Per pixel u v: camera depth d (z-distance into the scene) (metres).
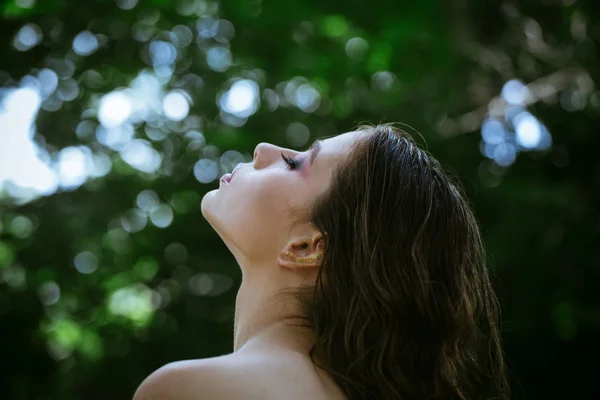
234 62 7.30
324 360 1.50
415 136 6.84
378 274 1.53
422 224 1.59
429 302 1.55
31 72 7.12
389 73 7.26
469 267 1.71
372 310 1.51
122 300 8.30
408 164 1.65
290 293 1.57
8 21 6.81
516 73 7.28
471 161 7.20
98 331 7.80
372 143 1.66
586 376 7.25
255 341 1.51
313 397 1.40
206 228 7.45
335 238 1.56
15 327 7.30
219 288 7.74
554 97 7.32
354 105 7.09
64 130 7.38
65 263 7.55
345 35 6.95
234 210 1.65
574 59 7.14
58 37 7.00
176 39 7.32
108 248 7.78
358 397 1.47
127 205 7.54
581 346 7.15
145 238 7.60
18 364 7.26
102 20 6.97
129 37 7.18
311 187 1.62
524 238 6.68
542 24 7.30
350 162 1.63
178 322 7.58
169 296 7.80
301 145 7.19
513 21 7.24
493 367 1.77
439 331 1.55
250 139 7.23
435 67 6.95
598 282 6.78
